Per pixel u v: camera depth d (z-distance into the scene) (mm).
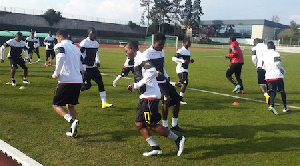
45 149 4051
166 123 5027
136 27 72625
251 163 3840
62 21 55719
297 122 5902
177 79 11789
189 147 4359
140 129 4031
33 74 11297
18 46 8578
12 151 3879
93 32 6355
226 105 7285
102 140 4500
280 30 82312
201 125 5504
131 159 3834
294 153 4223
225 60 23000
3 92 7730
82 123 5340
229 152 4195
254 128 5406
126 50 4293
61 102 4723
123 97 7793
